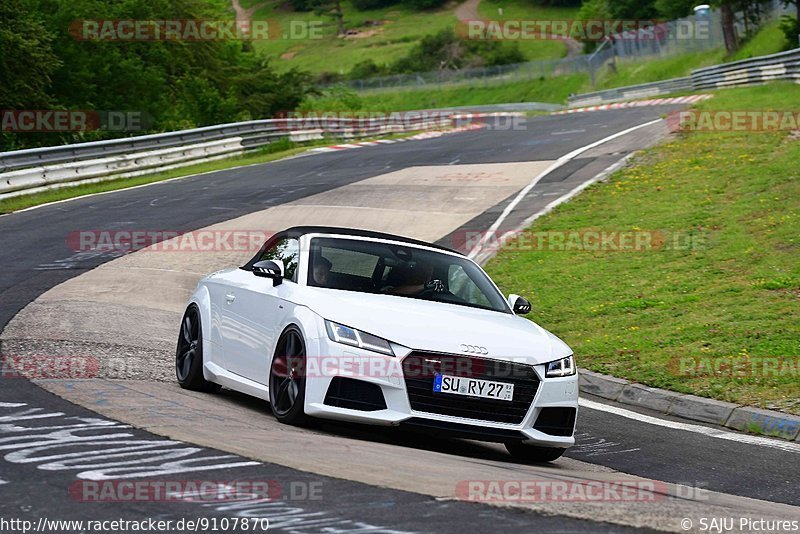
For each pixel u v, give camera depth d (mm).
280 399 26766
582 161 99000
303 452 21500
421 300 28422
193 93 188750
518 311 30219
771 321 44875
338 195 90562
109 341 38500
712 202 70875
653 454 29922
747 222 63906
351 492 17734
